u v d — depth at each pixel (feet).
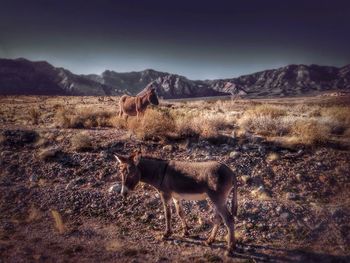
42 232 29.76
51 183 38.27
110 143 46.06
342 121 56.39
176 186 28.40
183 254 26.53
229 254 26.16
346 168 38.83
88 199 35.06
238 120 58.34
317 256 25.91
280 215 31.12
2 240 28.14
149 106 82.58
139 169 29.53
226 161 40.91
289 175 37.91
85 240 28.55
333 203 33.12
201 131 48.19
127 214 32.94
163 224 31.45
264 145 44.55
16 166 41.50
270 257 25.91
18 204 34.73
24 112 87.40
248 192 35.53
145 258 25.84
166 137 47.42
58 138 48.67
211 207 32.96
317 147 43.98
